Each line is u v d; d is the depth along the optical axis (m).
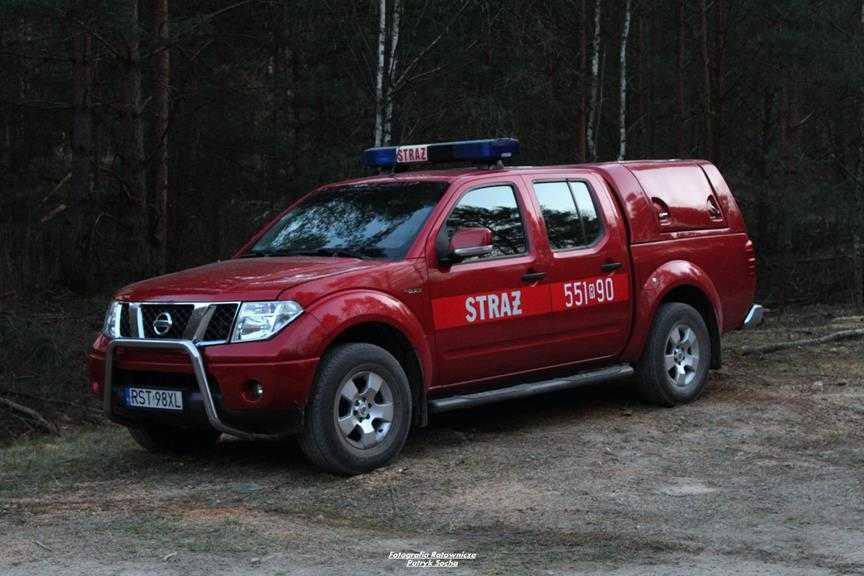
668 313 8.75
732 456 7.29
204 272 7.17
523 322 7.76
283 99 24.42
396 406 6.96
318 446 6.64
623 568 5.01
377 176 8.30
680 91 28.11
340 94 23.11
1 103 21.42
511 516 5.95
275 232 7.96
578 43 26.19
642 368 8.70
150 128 22.39
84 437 9.09
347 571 4.95
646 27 32.25
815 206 25.78
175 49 22.17
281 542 5.41
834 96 29.75
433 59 20.80
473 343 7.48
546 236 7.99
